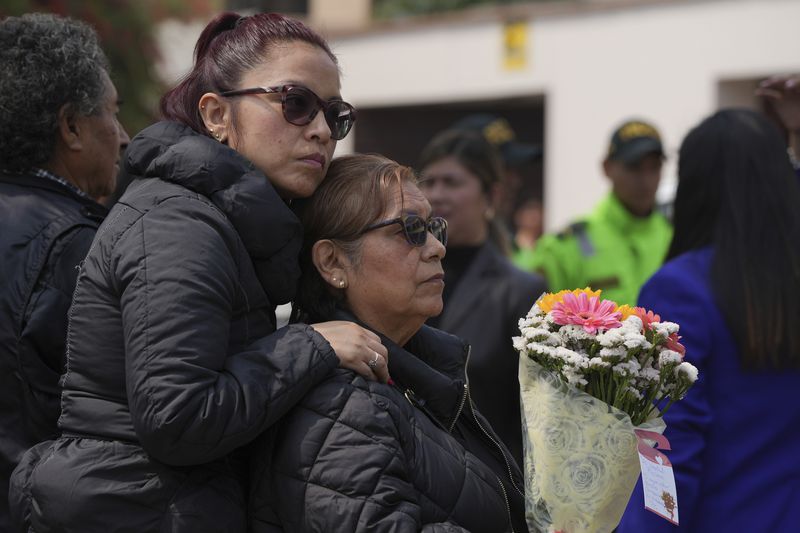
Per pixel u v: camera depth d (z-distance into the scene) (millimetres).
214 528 2773
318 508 2730
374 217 3141
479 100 17422
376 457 2742
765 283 3709
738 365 3725
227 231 2844
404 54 17609
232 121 3086
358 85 18047
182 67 13836
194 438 2609
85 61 3730
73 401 2846
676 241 4074
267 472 2854
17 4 11008
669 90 15383
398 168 3215
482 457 3336
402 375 3141
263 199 2916
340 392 2822
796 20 14359
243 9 18484
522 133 18078
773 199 3824
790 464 3693
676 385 3043
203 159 2887
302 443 2781
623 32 15742
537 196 17641
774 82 4914
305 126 3070
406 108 18250
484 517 2969
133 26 12375
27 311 3369
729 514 3678
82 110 3727
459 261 5688
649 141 6918
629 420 2949
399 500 2742
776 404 3705
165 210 2805
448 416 3193
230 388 2674
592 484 2986
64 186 3699
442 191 5668
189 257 2729
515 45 16656
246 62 3105
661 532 3633
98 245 2873
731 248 3785
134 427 2662
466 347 3545
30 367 3369
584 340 2969
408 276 3145
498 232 6508
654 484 3096
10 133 3633
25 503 2879
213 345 2689
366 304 3193
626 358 2930
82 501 2717
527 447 3111
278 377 2748
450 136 5805
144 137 3031
